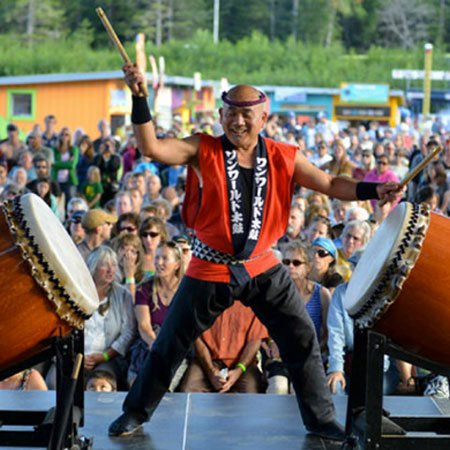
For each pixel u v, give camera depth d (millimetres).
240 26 65938
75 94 28453
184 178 10375
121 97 28156
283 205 3547
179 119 23484
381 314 3250
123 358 5246
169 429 3799
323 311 5195
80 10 59781
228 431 3795
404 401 4281
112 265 5188
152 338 5098
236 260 3516
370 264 3379
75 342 3340
